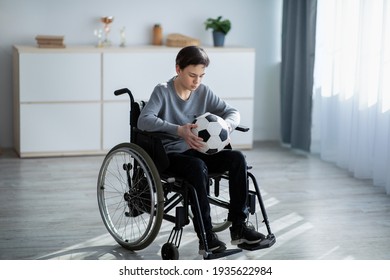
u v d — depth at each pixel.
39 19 6.68
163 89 3.99
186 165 3.82
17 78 6.38
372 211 4.98
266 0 7.21
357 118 5.85
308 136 6.79
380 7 5.59
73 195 5.27
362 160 5.83
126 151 3.96
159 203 3.82
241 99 6.86
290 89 7.00
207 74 6.74
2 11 6.58
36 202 5.07
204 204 3.80
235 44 7.22
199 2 7.04
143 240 4.00
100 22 6.81
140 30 6.93
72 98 6.45
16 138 6.62
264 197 5.29
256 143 7.27
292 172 6.06
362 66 5.73
